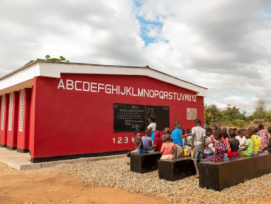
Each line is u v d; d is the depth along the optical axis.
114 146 11.66
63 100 10.07
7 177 7.58
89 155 10.72
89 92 10.92
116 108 11.87
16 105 13.40
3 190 6.20
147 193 6.09
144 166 8.22
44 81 9.60
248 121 46.22
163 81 14.20
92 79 11.06
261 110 52.84
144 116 13.04
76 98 10.47
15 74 11.28
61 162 9.62
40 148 9.34
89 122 10.83
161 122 13.93
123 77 12.29
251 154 8.23
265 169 8.26
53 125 9.73
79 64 10.42
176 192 6.08
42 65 9.38
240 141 9.26
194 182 7.02
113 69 11.65
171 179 7.14
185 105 15.52
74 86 10.44
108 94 11.62
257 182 7.10
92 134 10.89
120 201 5.57
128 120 12.30
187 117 15.55
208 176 6.33
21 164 8.83
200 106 16.61
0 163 9.82
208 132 8.73
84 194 6.04
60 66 9.88
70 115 10.23
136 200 5.63
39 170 8.60
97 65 11.09
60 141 9.88
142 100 13.04
